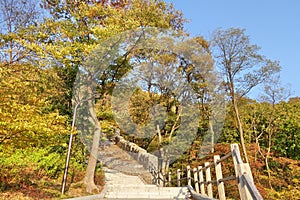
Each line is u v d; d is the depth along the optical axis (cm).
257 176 1248
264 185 1249
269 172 1257
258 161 1361
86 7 963
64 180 771
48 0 1045
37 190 726
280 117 1639
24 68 1045
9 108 543
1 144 582
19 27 1154
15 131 543
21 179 767
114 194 882
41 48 901
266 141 1628
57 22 955
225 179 470
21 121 543
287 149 1588
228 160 1002
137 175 1459
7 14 1281
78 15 963
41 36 966
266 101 1656
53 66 1031
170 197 871
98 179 1088
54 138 644
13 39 1022
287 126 1591
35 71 1062
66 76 1098
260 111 1656
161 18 1084
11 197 605
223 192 503
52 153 1009
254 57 1574
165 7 1161
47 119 607
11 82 592
